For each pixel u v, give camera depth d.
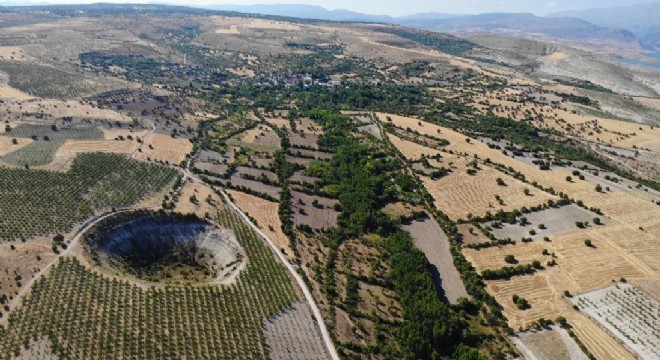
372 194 176.38
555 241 155.62
